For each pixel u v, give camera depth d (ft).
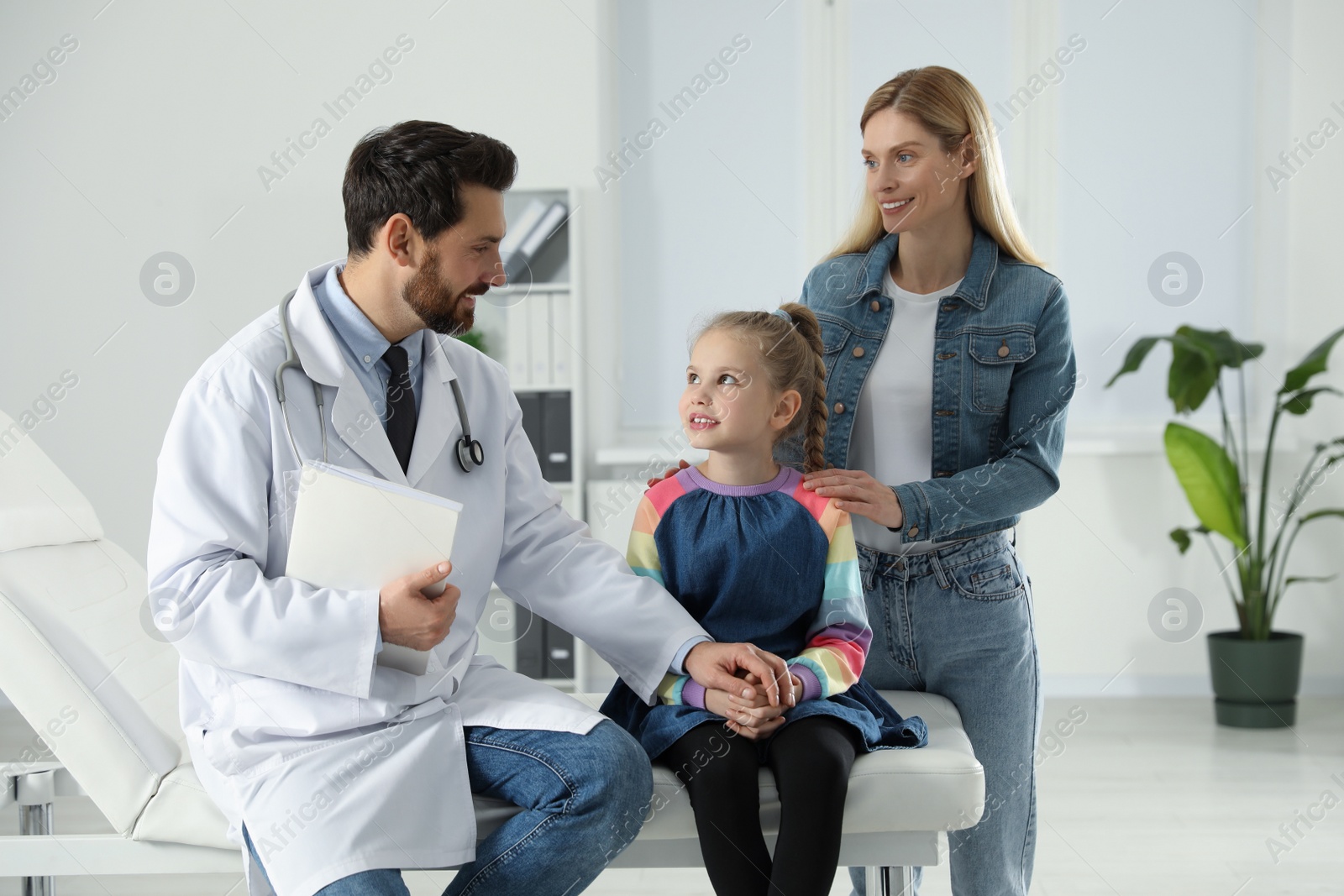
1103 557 11.82
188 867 4.40
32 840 4.42
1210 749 9.75
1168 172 12.07
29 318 11.69
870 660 4.97
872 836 4.08
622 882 7.02
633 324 12.30
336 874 3.56
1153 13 11.92
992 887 4.83
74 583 5.09
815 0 11.97
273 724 3.85
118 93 11.60
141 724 4.59
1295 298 11.96
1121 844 7.50
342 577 3.82
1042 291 4.75
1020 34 11.95
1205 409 12.37
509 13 11.65
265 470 4.01
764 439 4.54
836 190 12.07
